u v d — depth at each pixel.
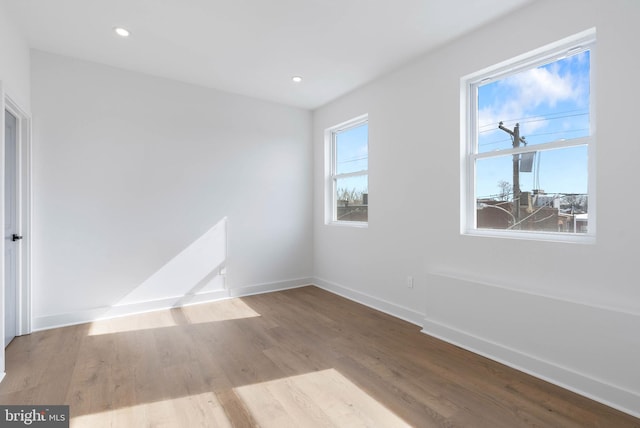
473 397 2.08
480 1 2.45
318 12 2.59
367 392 2.15
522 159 2.66
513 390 2.16
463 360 2.59
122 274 3.64
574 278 2.25
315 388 2.20
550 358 2.27
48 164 3.25
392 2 2.46
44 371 2.40
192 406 1.99
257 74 3.77
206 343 2.92
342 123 4.52
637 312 1.94
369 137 4.01
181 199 3.99
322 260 4.92
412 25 2.78
